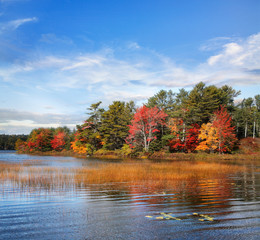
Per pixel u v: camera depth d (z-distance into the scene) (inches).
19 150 3698.3
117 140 2335.1
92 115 2461.9
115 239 221.6
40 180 607.5
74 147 2640.3
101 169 836.6
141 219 282.8
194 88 2272.4
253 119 2588.6
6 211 320.8
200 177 686.5
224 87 2728.8
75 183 566.3
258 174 773.9
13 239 221.6
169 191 468.8
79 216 296.4
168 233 236.4
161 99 2684.5
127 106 2893.7
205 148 1866.4
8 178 639.1
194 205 353.4
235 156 1755.7
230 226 257.0
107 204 360.5
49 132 3245.6
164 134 2144.4
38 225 262.2
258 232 239.3
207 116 2132.1
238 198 403.5
